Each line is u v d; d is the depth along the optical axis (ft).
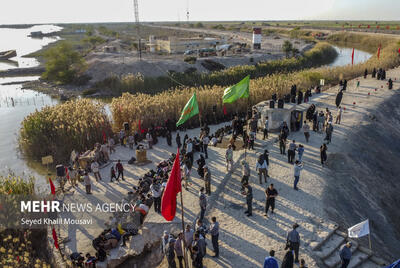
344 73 174.40
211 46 307.99
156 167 75.41
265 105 97.91
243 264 41.57
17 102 165.68
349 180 66.90
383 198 69.21
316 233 47.65
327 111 87.51
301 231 48.16
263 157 61.31
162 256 45.47
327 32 475.31
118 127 102.89
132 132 98.53
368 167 76.84
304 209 53.93
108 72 207.72
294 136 88.94
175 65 212.84
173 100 107.76
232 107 115.03
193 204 56.29
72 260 46.57
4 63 316.19
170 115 104.22
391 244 55.36
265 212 52.29
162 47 303.07
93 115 99.40
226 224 50.24
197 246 38.91
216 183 63.87
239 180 64.54
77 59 219.41
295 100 118.83
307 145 82.07
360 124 97.40
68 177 72.95
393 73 176.96
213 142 85.87
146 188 62.80
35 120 98.58
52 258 49.42
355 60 273.95
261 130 93.71
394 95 130.62
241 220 51.19
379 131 96.99
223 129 96.89
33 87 202.80
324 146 69.00
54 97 178.91
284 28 612.70
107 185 69.77
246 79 76.33
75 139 91.61
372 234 55.26
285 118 90.58
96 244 48.83
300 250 44.11
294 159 73.10
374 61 197.77
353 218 55.77
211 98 112.47
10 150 99.35
